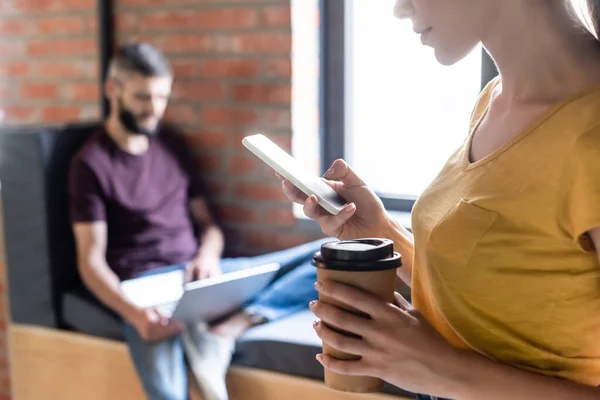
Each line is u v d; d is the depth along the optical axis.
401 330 0.81
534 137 0.81
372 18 2.53
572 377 0.86
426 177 2.52
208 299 1.95
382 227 1.07
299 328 2.04
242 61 2.58
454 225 0.86
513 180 0.82
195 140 2.69
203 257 2.44
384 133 2.57
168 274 2.36
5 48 2.95
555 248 0.80
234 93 2.61
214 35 2.61
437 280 0.89
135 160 2.42
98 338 2.25
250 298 2.15
